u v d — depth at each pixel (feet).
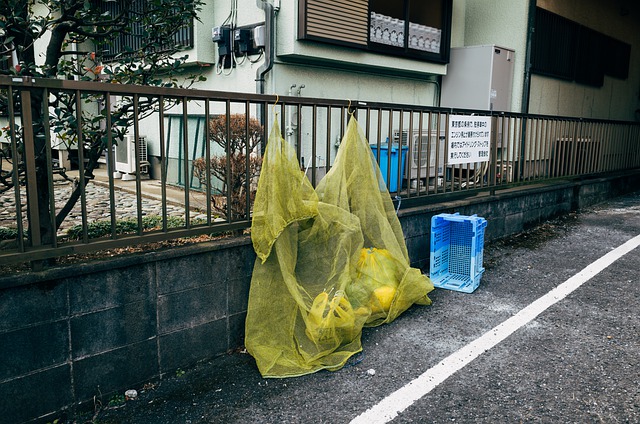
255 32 24.35
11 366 9.19
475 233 16.06
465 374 11.37
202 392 10.91
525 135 22.94
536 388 10.75
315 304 12.14
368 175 14.60
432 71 31.58
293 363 11.79
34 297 9.34
